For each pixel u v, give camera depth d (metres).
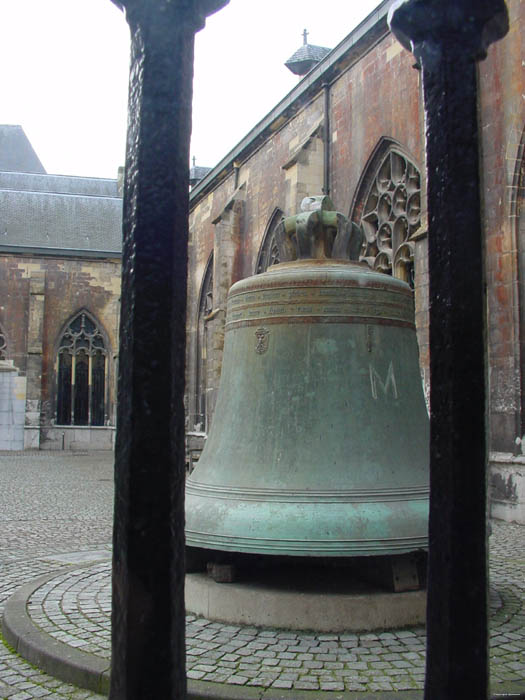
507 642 4.40
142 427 1.78
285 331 5.23
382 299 5.33
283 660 4.08
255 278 5.48
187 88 1.92
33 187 51.56
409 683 3.71
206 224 31.12
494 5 2.01
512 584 6.07
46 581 6.29
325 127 19.98
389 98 17.02
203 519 4.84
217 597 4.84
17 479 19.72
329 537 4.50
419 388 5.45
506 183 11.82
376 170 17.88
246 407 5.26
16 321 39.56
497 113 12.12
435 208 2.01
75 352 40.19
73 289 40.44
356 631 4.59
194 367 31.50
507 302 11.68
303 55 29.70
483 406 1.93
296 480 4.82
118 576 1.77
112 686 1.75
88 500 14.47
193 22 1.94
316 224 5.49
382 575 4.92
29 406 38.31
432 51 2.03
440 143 2.00
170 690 1.73
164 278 1.83
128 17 1.93
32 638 4.58
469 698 1.84
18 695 3.88
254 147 25.47
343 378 5.10
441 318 1.96
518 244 11.70
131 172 1.89
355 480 4.81
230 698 3.53
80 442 39.19
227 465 5.14
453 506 1.89
